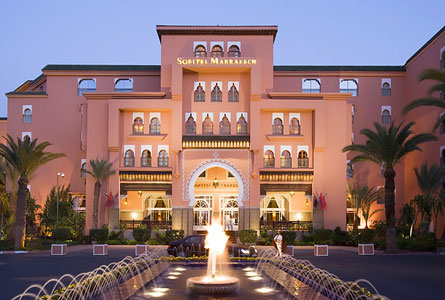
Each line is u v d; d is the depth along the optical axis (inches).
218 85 1679.4
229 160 1616.6
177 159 1614.2
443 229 1583.4
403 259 1068.5
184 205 1603.1
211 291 562.6
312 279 668.1
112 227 1582.2
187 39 1708.9
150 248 1343.5
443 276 783.7
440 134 1641.2
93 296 535.5
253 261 940.0
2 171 1541.6
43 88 2106.3
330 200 1615.4
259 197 1600.6
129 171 1612.9
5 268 885.8
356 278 753.6
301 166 1644.9
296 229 1619.1
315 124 1625.2
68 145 1932.8
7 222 1481.3
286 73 1936.5
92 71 1948.8
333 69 1943.9
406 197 1871.3
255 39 1713.8
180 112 1625.2
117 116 1626.5
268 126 1658.5
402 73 1941.4
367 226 1729.8
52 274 797.2
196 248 1098.7
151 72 1941.4
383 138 1245.1
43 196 1904.5
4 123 2180.1
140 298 553.6
